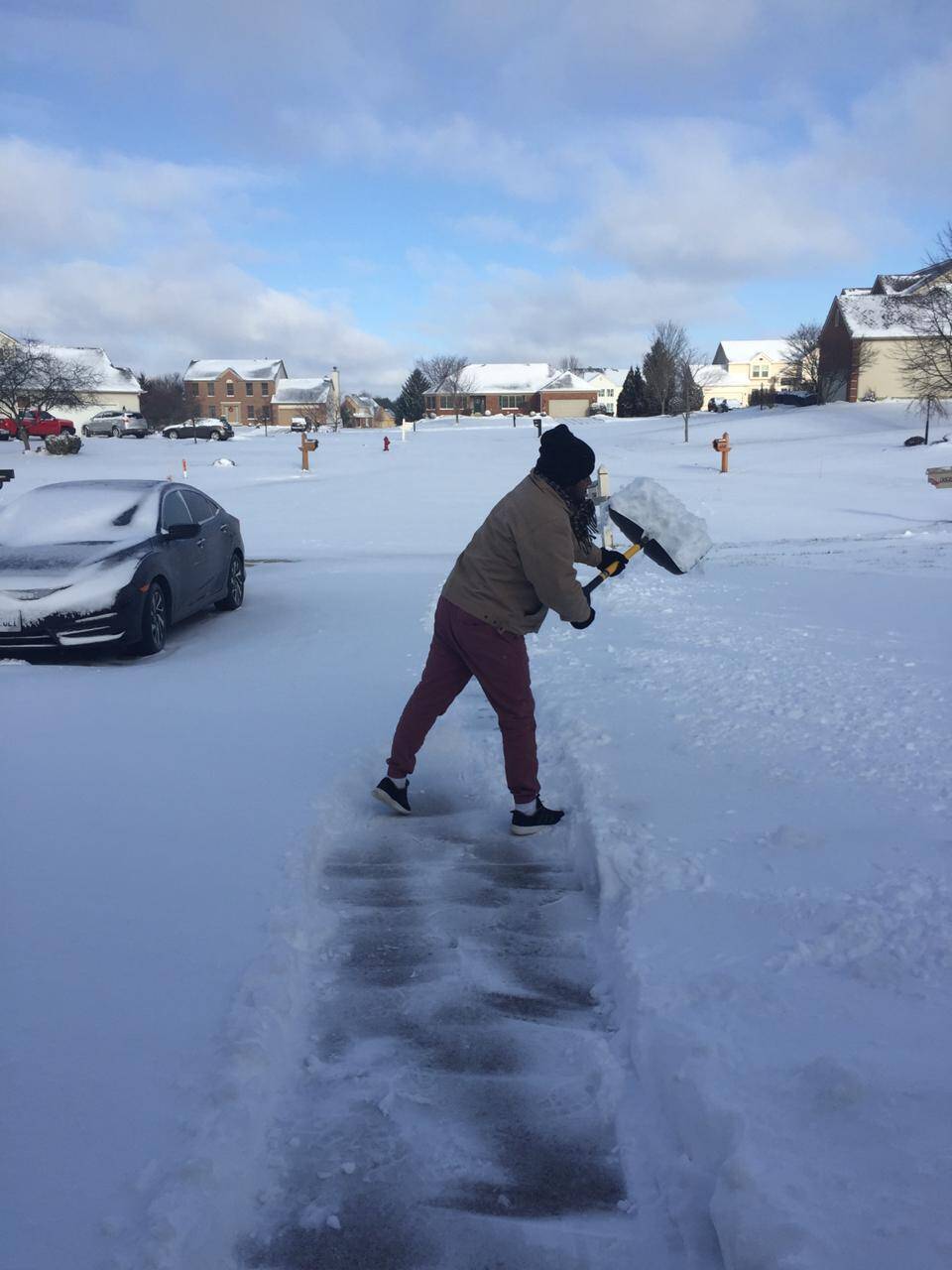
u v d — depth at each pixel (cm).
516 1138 215
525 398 11419
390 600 1013
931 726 474
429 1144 212
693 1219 187
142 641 792
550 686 587
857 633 735
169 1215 179
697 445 4447
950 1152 185
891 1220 169
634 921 295
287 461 4256
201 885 326
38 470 3869
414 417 11631
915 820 359
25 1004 254
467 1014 264
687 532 429
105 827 381
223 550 999
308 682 643
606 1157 209
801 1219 168
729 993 251
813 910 290
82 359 8700
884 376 5509
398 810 418
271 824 382
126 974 269
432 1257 183
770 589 973
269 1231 190
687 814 375
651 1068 228
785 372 8656
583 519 395
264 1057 232
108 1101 214
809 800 385
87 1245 175
